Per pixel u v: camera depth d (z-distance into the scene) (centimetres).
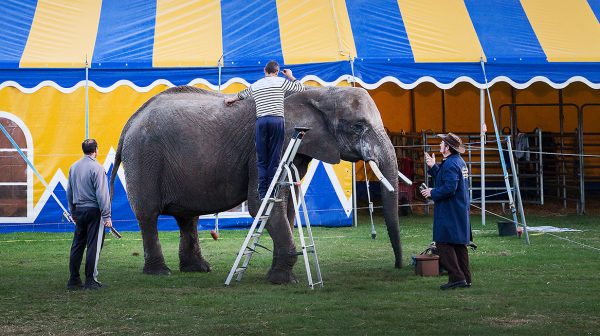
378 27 1484
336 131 961
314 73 1424
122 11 1530
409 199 1738
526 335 670
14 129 1466
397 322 722
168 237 1424
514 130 2028
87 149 909
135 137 1030
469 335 673
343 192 1538
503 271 1001
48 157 1475
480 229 1463
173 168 1011
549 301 805
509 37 1469
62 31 1473
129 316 766
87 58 1412
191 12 1538
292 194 912
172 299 848
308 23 1505
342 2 1542
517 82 1419
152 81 1429
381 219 1680
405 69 1410
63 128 1474
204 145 1001
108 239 1394
